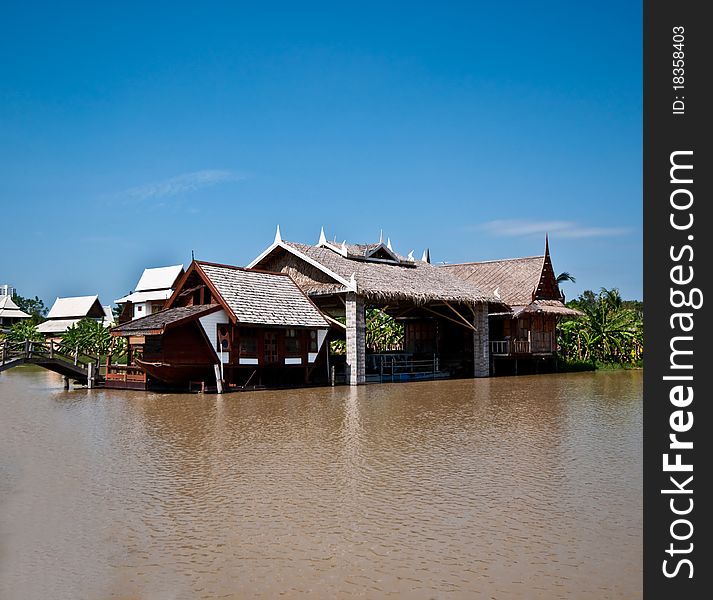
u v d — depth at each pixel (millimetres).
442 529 7617
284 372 27312
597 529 7613
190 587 6102
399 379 32406
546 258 39750
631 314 46625
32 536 7496
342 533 7492
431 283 32875
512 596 5887
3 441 13562
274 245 30672
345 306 30328
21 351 26844
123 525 7844
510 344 36688
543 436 13945
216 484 9742
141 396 23484
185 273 25641
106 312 85438
